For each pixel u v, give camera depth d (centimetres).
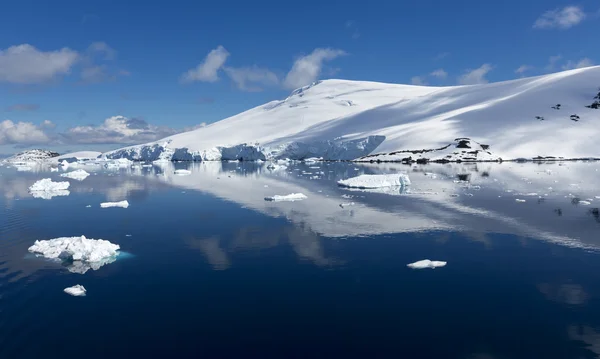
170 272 1481
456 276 1405
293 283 1355
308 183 4588
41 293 1282
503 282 1341
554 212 2517
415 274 1430
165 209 2852
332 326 1048
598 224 2159
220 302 1204
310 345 956
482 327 1034
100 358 903
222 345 959
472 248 1745
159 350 937
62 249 1705
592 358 888
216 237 2002
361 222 2306
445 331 1016
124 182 4966
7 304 1198
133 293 1280
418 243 1838
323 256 1661
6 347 952
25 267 1547
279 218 2455
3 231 2198
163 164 10888
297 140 13350
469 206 2788
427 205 2855
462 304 1173
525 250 1702
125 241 1945
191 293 1276
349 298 1225
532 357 896
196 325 1059
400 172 6088
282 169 7425
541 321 1062
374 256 1652
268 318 1095
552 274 1411
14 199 3453
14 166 10644
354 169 7119
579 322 1053
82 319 1097
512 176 5062
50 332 1026
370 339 981
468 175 5331
